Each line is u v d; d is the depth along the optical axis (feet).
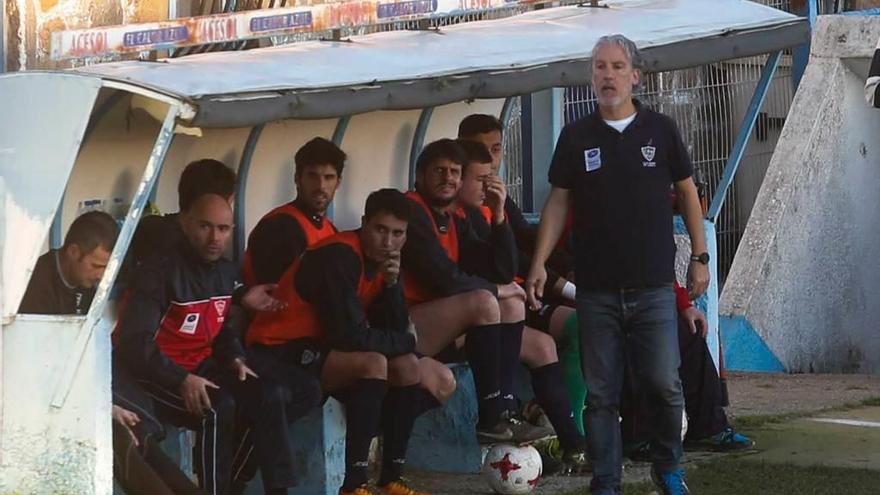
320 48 64.75
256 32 61.41
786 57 130.00
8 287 55.06
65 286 56.39
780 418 89.45
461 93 63.57
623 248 62.39
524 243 81.92
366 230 66.74
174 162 71.51
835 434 84.33
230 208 60.54
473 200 75.61
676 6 79.20
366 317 67.36
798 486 70.18
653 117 63.16
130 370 58.08
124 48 60.59
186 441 63.52
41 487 55.06
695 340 79.10
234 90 53.36
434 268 71.61
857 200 128.98
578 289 63.98
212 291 60.44
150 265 58.95
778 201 122.31
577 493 69.51
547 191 93.40
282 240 69.10
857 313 129.08
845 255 127.85
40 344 54.85
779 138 125.80
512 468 69.92
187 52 73.77
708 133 124.77
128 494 56.65
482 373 70.90
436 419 76.02
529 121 93.76
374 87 59.21
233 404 59.67
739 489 69.67
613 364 63.67
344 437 69.26
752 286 119.65
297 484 61.98
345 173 81.05
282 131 76.89
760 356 119.34
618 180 62.44
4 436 55.16
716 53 74.69
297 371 63.98
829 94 126.21
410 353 66.85
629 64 62.64
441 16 64.13
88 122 56.59
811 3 128.98
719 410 79.56
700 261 65.26
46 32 82.99
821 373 123.75
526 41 71.00
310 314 65.51
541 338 74.28
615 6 79.87
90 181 66.03
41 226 54.80
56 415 54.80
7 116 54.80
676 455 65.00
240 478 62.03
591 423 63.93
